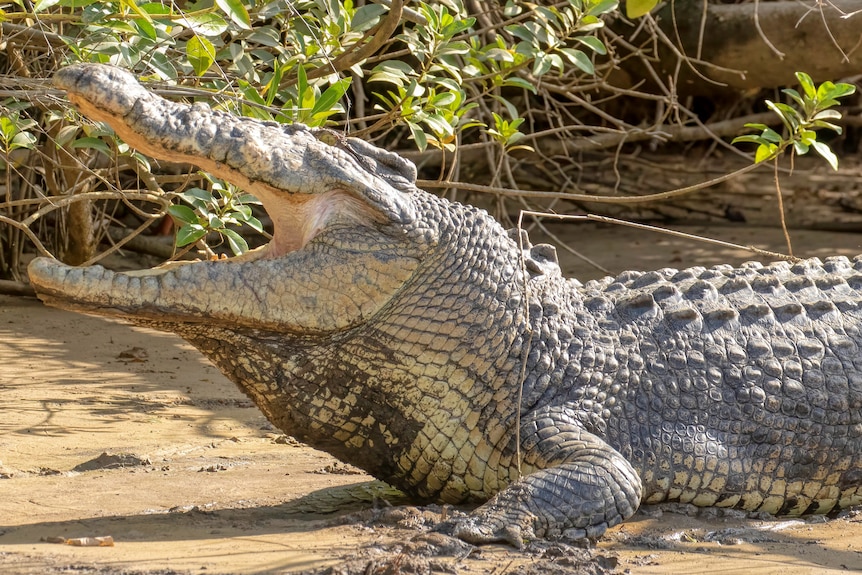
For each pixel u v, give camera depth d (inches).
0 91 608.1
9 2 618.2
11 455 624.1
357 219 487.5
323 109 619.5
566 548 432.5
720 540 471.5
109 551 412.8
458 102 762.2
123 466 607.5
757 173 1909.4
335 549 418.6
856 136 2146.9
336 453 522.9
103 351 924.6
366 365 495.8
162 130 452.4
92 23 571.2
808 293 599.5
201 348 495.5
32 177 1043.9
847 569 425.4
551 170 1679.4
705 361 539.2
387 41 752.3
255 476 589.0
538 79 1093.1
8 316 1037.8
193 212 677.3
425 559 403.9
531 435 500.1
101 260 1218.0
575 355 520.1
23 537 440.1
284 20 762.8
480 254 510.3
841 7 1217.4
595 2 795.4
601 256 1366.9
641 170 1833.2
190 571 384.2
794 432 542.9
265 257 501.0
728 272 621.0
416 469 515.2
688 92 1561.3
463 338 501.7
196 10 637.9
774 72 1295.5
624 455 517.3
